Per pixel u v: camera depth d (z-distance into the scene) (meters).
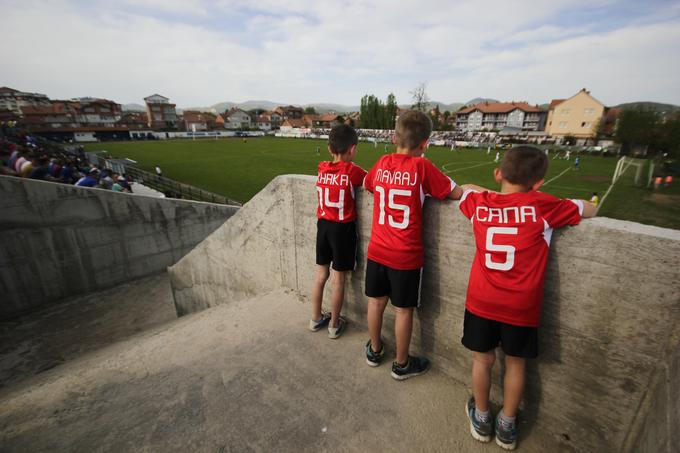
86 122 89.12
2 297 7.40
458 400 2.21
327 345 2.86
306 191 3.32
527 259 1.62
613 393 1.69
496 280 1.69
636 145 50.44
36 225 7.58
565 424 1.91
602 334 1.67
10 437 2.10
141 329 7.13
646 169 31.75
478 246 1.79
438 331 2.42
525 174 1.63
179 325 3.44
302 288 3.77
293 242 3.70
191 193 18.28
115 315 7.70
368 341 2.86
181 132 83.69
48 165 10.24
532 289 1.63
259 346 2.90
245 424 2.11
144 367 2.72
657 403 1.40
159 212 9.38
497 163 35.59
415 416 2.10
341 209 2.64
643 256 1.46
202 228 10.35
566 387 1.86
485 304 1.73
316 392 2.34
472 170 30.73
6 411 2.32
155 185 20.16
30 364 6.14
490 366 1.83
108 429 2.12
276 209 3.78
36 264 7.73
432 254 2.30
